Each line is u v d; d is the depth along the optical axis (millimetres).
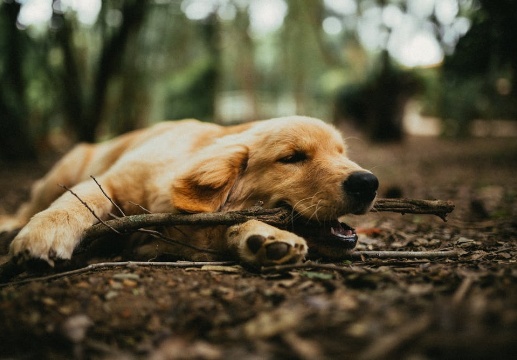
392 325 303
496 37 1623
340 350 291
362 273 424
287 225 557
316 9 4762
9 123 2137
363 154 2625
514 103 3244
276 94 7738
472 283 395
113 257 628
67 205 546
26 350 363
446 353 269
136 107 3039
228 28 5270
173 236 576
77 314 393
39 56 2250
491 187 1274
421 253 538
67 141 3273
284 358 297
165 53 4098
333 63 4969
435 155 2457
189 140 677
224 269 488
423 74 3361
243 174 595
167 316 388
